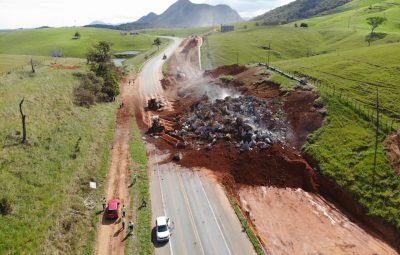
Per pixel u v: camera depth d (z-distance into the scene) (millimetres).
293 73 88875
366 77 78312
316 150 58500
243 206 49375
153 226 42781
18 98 63281
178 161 60125
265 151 60531
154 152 64062
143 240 40281
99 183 50781
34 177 44438
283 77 83312
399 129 58031
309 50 148000
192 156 61688
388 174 50750
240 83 88812
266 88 81562
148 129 75375
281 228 45625
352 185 50844
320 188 54031
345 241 43719
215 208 46594
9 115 55781
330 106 66125
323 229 45750
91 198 47062
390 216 45500
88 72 93312
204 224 43344
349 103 66750
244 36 174125
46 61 107312
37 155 48812
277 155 59312
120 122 77438
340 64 89312
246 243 40281
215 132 68188
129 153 61438
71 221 40844
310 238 44062
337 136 59844
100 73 96875
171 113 84688
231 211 46031
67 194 44844
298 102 70625
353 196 49625
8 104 59438
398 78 75062
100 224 42688
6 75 79188
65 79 84125
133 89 105062
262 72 91250
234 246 39750
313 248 42438
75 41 197125
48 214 40125
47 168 47312
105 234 41031
